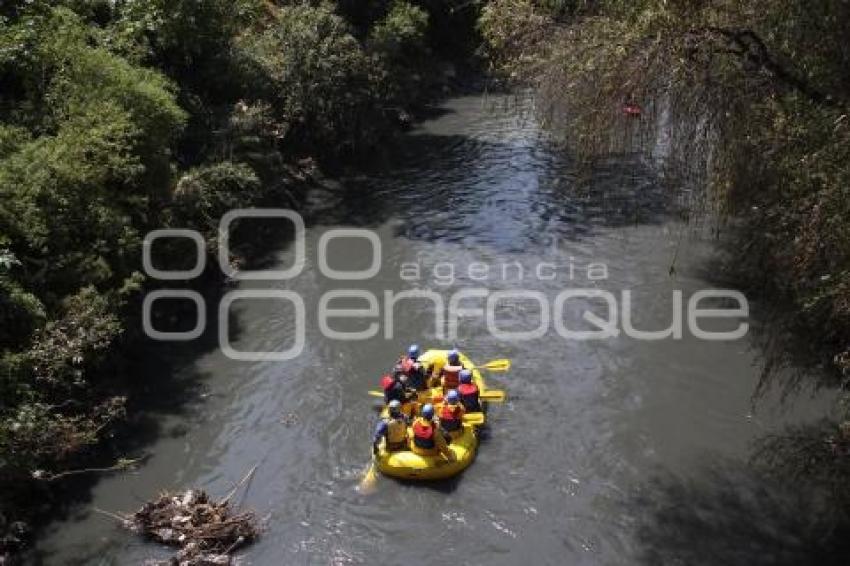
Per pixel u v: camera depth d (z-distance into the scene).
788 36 9.48
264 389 15.09
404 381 14.04
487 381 15.20
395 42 32.69
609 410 14.32
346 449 13.45
